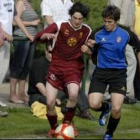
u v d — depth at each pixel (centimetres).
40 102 2695
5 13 2675
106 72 2214
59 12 2766
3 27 2664
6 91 3300
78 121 2611
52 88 2220
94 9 3912
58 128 2180
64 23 2217
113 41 2211
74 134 2239
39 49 3709
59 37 2217
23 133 2330
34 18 2869
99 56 2230
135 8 3053
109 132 2220
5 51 2719
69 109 2216
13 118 2597
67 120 2222
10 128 2417
